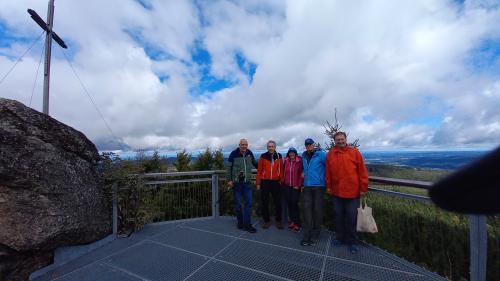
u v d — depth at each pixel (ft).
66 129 13.15
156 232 16.57
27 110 11.70
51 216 11.40
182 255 13.08
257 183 17.43
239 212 17.16
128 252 13.52
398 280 10.41
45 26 22.75
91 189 13.94
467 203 1.84
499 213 1.75
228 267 11.78
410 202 11.94
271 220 19.07
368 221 12.48
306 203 14.46
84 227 12.96
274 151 17.42
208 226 17.81
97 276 11.15
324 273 11.10
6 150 10.55
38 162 11.43
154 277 11.03
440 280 10.25
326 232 16.02
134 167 17.46
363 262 11.99
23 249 10.57
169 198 19.10
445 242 10.53
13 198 10.66
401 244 12.29
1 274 10.29
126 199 16.42
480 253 8.96
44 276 11.15
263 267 11.75
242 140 16.98
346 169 12.88
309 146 14.78
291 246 14.02
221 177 21.48
